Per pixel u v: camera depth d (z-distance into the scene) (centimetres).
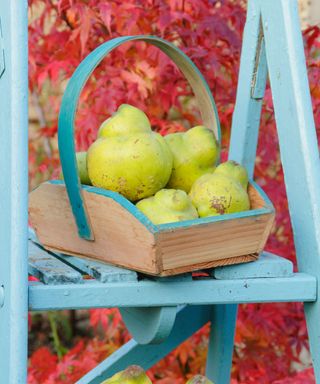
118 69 252
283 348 272
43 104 392
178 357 289
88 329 419
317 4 314
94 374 183
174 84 259
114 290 131
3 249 130
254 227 137
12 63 128
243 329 260
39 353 290
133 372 140
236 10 261
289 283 140
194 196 141
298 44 146
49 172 371
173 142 154
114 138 142
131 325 150
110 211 135
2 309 128
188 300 135
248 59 174
